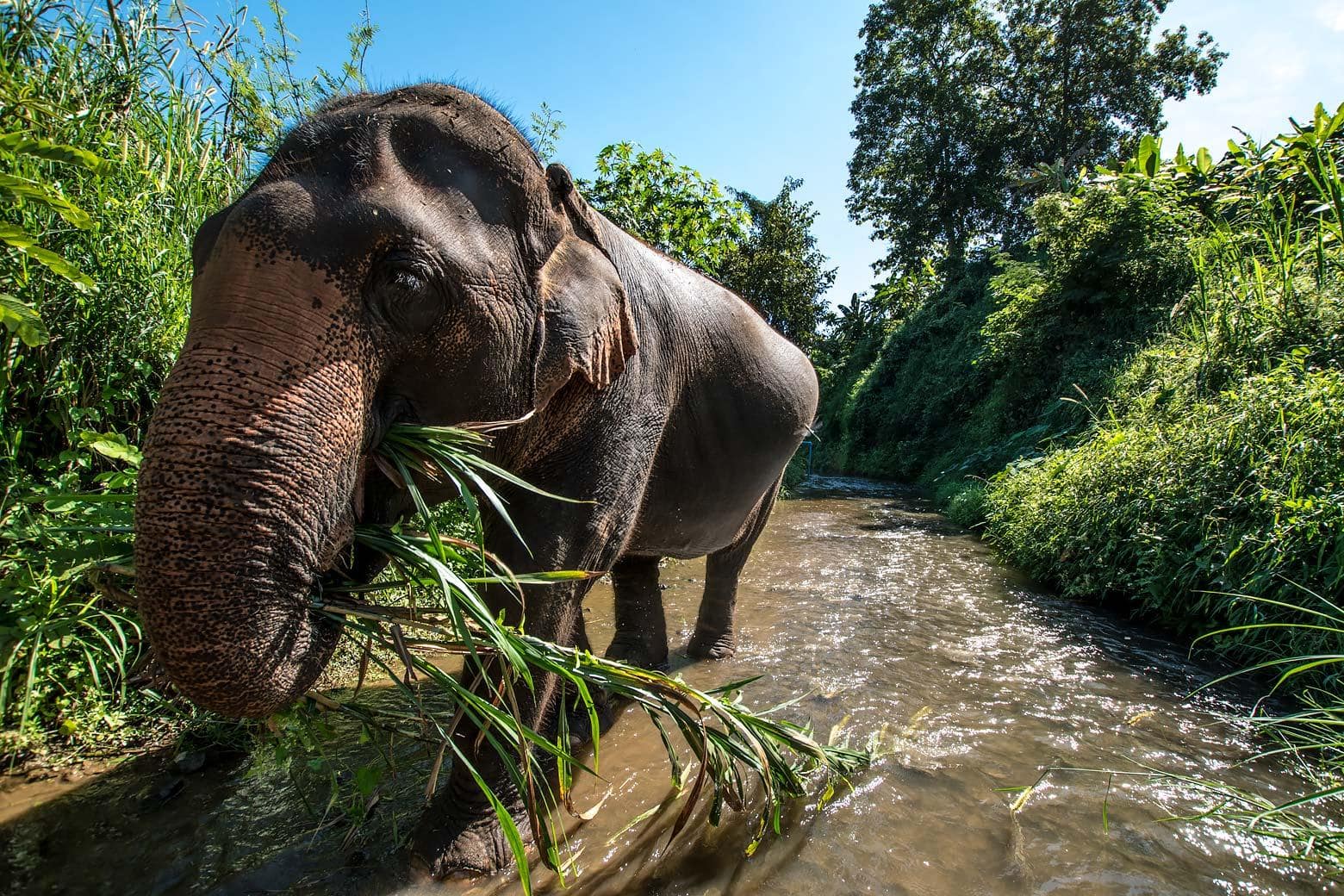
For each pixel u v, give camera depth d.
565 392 2.26
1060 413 10.07
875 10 27.92
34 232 2.58
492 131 1.84
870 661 3.91
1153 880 2.18
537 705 2.19
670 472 3.03
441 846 2.10
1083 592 5.25
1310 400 4.64
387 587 1.68
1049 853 2.29
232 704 1.32
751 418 3.32
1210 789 2.68
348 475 1.47
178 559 1.25
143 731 2.63
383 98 1.77
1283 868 2.23
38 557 2.33
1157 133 26.16
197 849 2.13
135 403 3.04
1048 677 3.78
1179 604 4.63
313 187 1.51
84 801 2.30
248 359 1.33
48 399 2.88
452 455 1.66
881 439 19.52
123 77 3.13
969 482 10.73
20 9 2.72
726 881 2.13
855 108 29.11
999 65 26.52
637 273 2.76
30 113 2.58
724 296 3.39
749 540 4.02
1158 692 3.63
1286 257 6.04
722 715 2.08
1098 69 25.83
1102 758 2.92
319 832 2.22
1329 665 3.52
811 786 2.60
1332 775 2.78
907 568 6.29
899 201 28.61
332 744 2.70
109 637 2.61
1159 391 6.83
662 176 7.67
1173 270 9.94
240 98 3.71
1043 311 11.70
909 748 2.94
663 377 2.78
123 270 2.92
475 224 1.73
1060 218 11.26
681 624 4.48
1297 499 4.11
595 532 2.39
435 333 1.64
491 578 1.76
